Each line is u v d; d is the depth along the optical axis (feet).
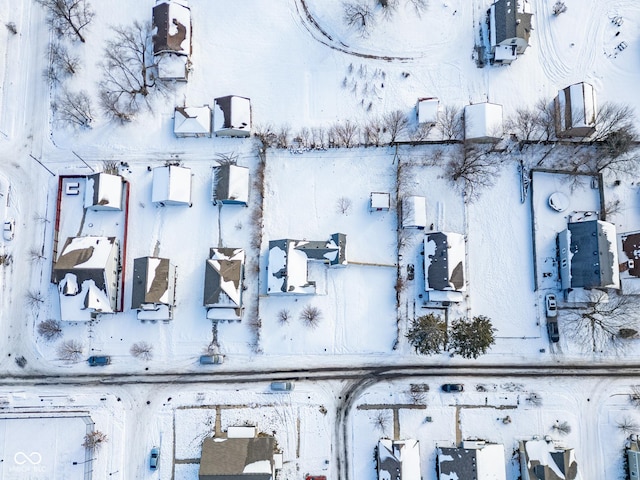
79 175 153.99
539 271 151.02
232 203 152.15
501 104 156.76
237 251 147.95
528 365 147.43
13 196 153.79
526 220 153.38
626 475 141.49
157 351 148.56
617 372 146.72
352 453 144.15
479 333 136.98
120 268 150.82
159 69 153.28
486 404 144.97
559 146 154.30
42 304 149.89
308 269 150.00
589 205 152.87
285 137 155.74
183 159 155.63
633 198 153.28
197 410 146.00
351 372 147.95
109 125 156.25
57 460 144.36
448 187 154.20
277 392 146.72
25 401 146.30
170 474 142.72
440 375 147.33
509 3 149.79
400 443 138.72
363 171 155.12
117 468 143.54
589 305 149.07
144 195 154.20
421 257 151.74
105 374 147.95
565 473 135.23
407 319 149.59
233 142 156.15
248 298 150.20
